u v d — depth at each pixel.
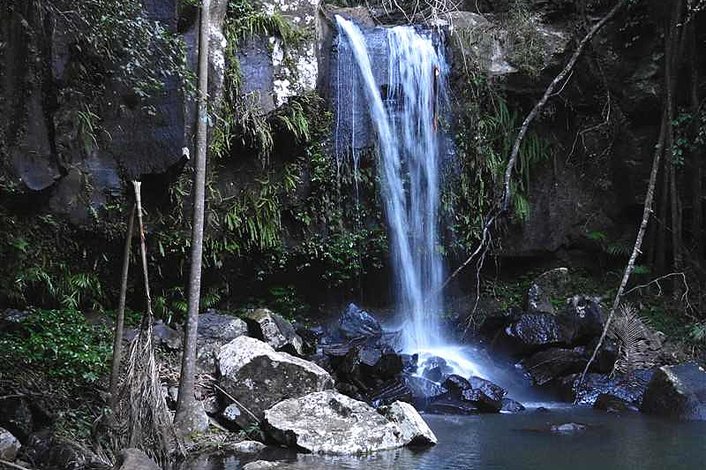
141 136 8.95
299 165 10.75
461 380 8.91
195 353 6.88
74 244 8.96
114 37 7.72
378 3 14.23
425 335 11.21
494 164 11.93
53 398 6.47
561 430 7.54
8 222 8.49
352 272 11.16
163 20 8.78
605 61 12.07
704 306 11.42
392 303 11.48
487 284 12.11
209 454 6.32
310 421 6.80
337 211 11.00
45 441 5.82
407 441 6.78
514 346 10.17
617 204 12.44
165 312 9.54
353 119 11.21
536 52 11.98
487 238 11.93
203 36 7.26
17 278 8.45
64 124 8.63
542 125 12.38
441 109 11.95
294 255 10.73
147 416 6.03
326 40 11.28
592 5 12.16
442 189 11.81
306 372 7.43
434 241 11.75
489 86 12.02
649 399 8.73
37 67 8.45
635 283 12.00
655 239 12.05
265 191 10.40
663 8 11.39
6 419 5.96
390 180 11.40
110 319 8.84
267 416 6.87
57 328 7.93
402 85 11.66
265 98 10.24
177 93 8.91
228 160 10.23
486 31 12.27
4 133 8.37
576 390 9.48
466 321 11.21
